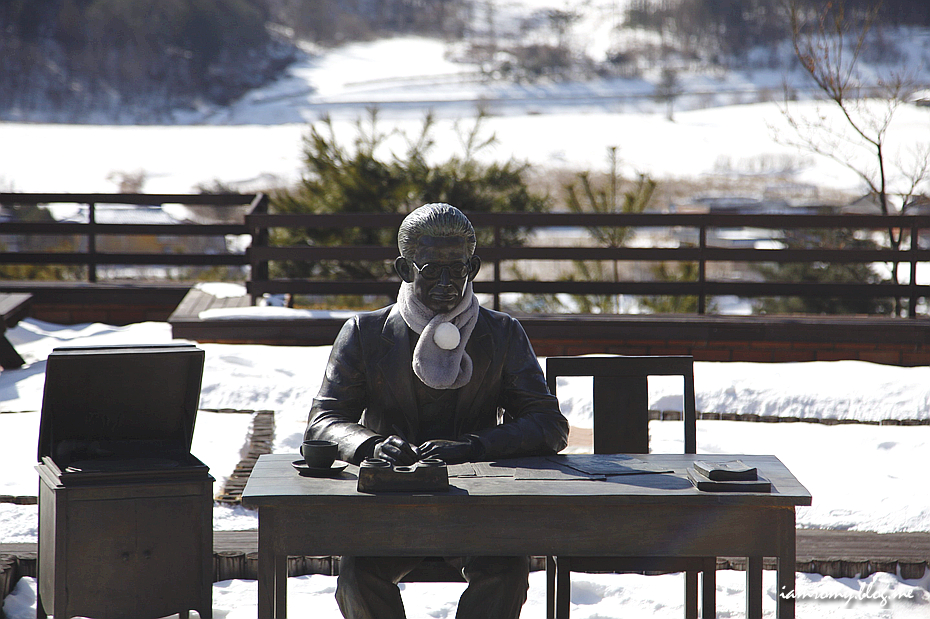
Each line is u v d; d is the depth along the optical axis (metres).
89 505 3.91
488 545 3.32
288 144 97.31
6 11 174.75
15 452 6.64
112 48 175.00
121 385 4.18
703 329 10.05
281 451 6.77
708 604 3.84
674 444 7.18
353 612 3.58
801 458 6.89
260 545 3.27
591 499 3.27
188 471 4.05
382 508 3.29
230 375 8.46
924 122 64.31
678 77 185.62
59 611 3.86
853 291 10.64
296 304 15.07
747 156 87.50
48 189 72.69
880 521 5.50
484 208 14.29
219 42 189.50
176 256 12.91
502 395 4.12
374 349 3.97
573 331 10.14
